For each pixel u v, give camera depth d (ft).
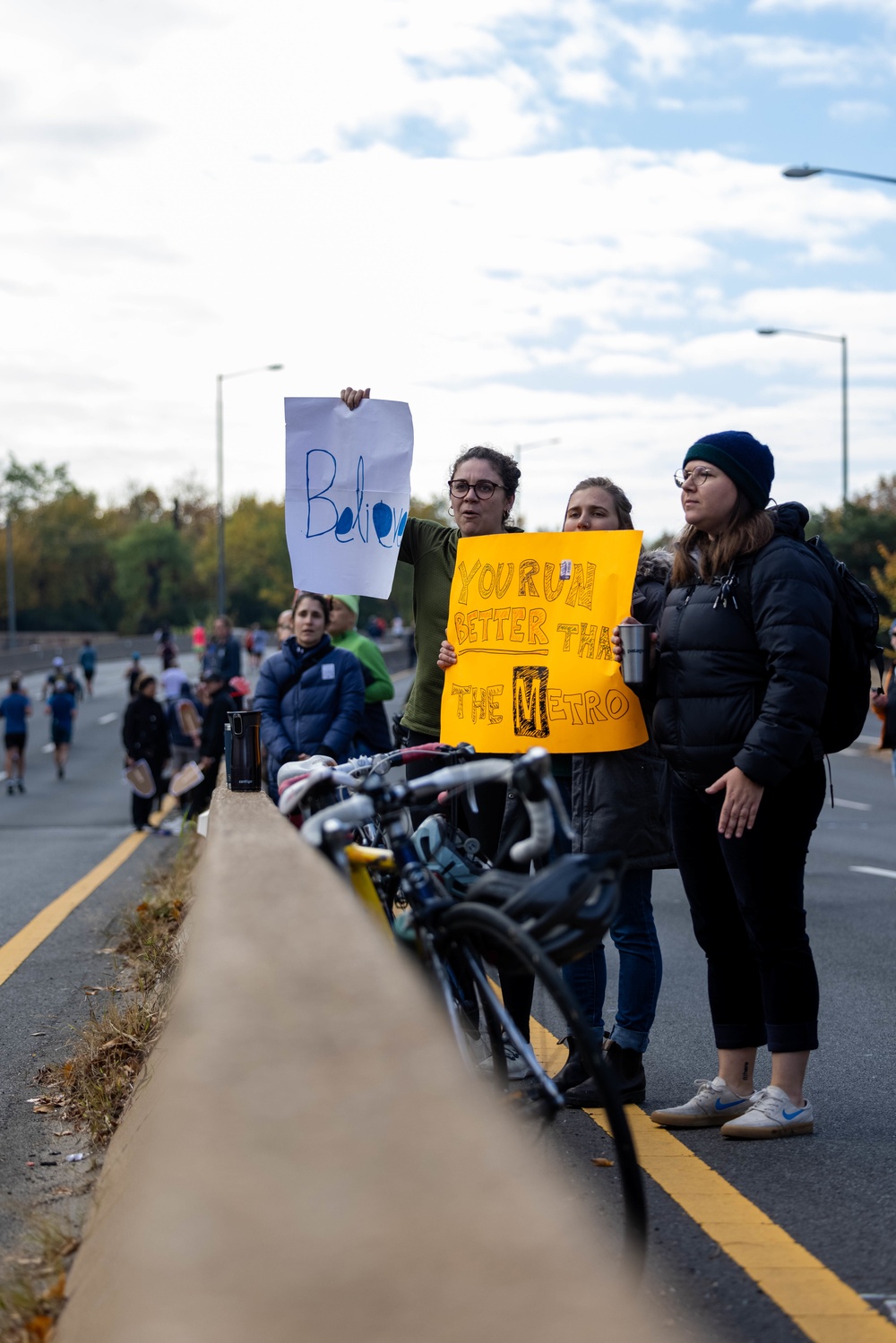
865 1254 9.78
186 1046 5.88
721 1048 13.32
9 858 40.63
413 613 16.53
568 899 8.66
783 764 11.93
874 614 12.67
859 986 20.22
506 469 15.24
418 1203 4.82
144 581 434.30
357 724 21.36
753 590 12.31
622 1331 4.63
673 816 13.32
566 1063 13.91
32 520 425.69
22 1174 11.86
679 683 12.77
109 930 24.71
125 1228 6.19
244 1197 4.82
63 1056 15.94
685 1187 11.23
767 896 12.57
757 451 12.43
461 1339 4.57
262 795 16.96
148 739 50.34
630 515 15.20
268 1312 4.53
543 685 13.96
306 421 16.57
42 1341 7.84
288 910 7.63
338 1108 5.29
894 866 35.94
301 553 16.51
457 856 10.97
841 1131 12.99
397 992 6.27
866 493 161.99
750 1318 8.65
